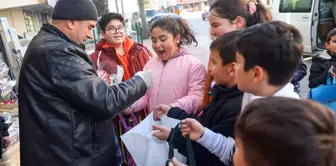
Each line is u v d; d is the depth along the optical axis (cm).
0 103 341
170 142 139
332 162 54
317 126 55
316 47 760
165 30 198
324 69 284
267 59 98
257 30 102
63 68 141
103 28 255
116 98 147
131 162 222
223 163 132
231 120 125
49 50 143
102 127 160
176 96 200
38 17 944
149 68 219
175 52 207
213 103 143
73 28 159
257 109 61
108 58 252
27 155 152
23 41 596
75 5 156
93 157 157
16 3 604
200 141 123
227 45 135
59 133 147
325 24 788
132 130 161
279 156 54
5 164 262
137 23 1273
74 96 141
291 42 98
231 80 137
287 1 792
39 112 146
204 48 1051
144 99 221
